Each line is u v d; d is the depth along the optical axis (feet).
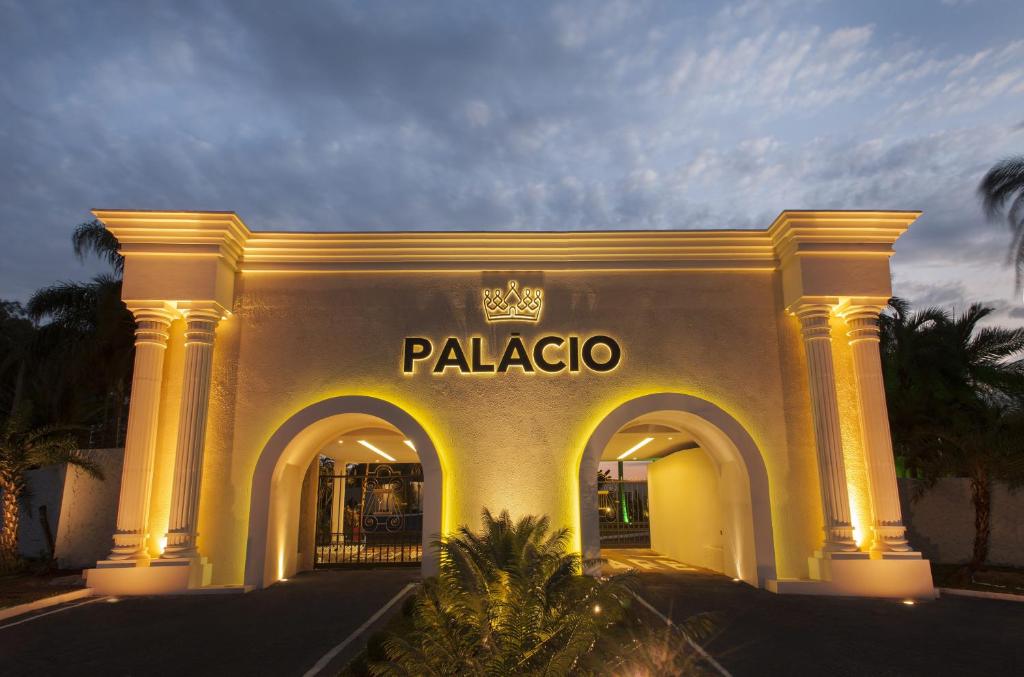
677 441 69.26
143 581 43.88
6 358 95.61
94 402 89.97
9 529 53.11
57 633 33.53
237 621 36.01
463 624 22.66
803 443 49.37
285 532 52.90
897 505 46.44
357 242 51.98
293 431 49.19
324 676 25.86
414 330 51.44
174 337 50.52
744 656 29.48
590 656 22.18
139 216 48.19
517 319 51.70
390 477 69.00
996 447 50.88
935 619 37.35
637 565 63.67
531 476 48.80
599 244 52.39
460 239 52.01
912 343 78.59
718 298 52.11
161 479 47.85
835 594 44.09
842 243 49.37
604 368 50.75
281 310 51.42
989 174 73.31
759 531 47.47
